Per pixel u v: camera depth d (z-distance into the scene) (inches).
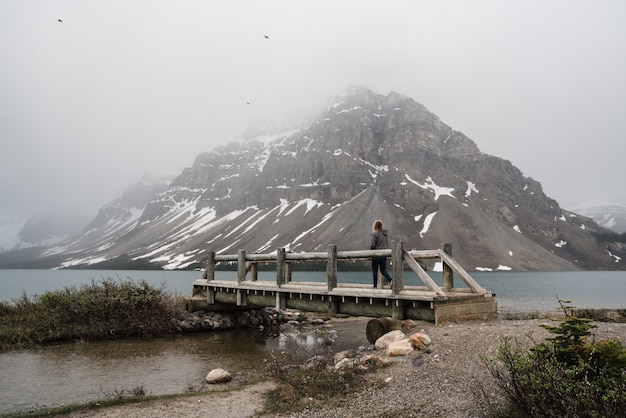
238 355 667.4
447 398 321.1
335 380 402.6
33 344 707.4
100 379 511.5
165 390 465.4
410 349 460.1
